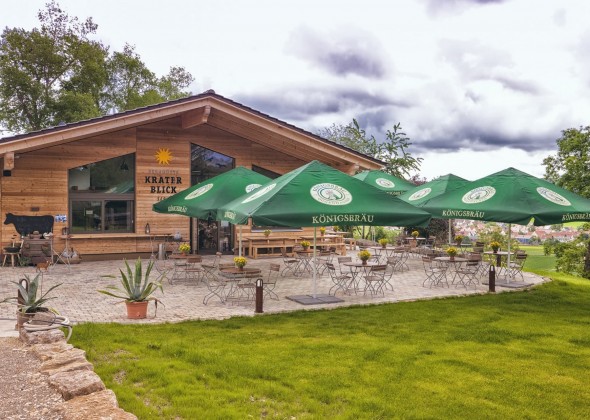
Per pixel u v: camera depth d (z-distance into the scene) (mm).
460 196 12391
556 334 8805
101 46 39125
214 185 13117
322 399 5652
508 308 11000
